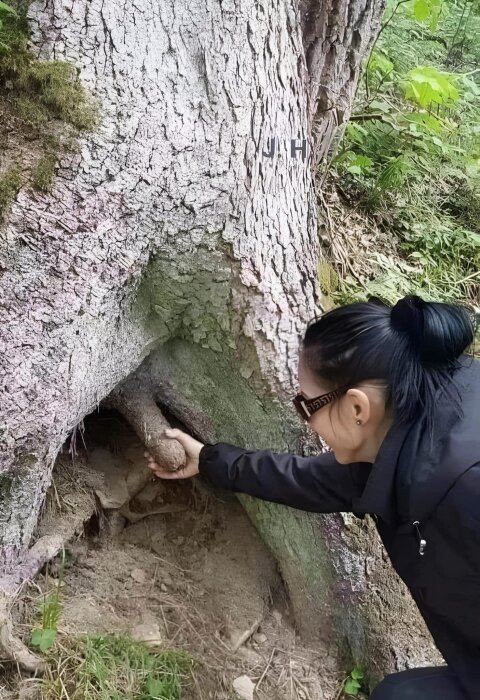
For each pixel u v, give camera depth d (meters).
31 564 1.86
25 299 1.58
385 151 3.62
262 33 1.72
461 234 3.50
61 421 1.75
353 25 2.48
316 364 1.34
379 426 1.35
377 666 2.12
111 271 1.68
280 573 2.31
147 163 1.61
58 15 1.51
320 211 2.97
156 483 2.31
